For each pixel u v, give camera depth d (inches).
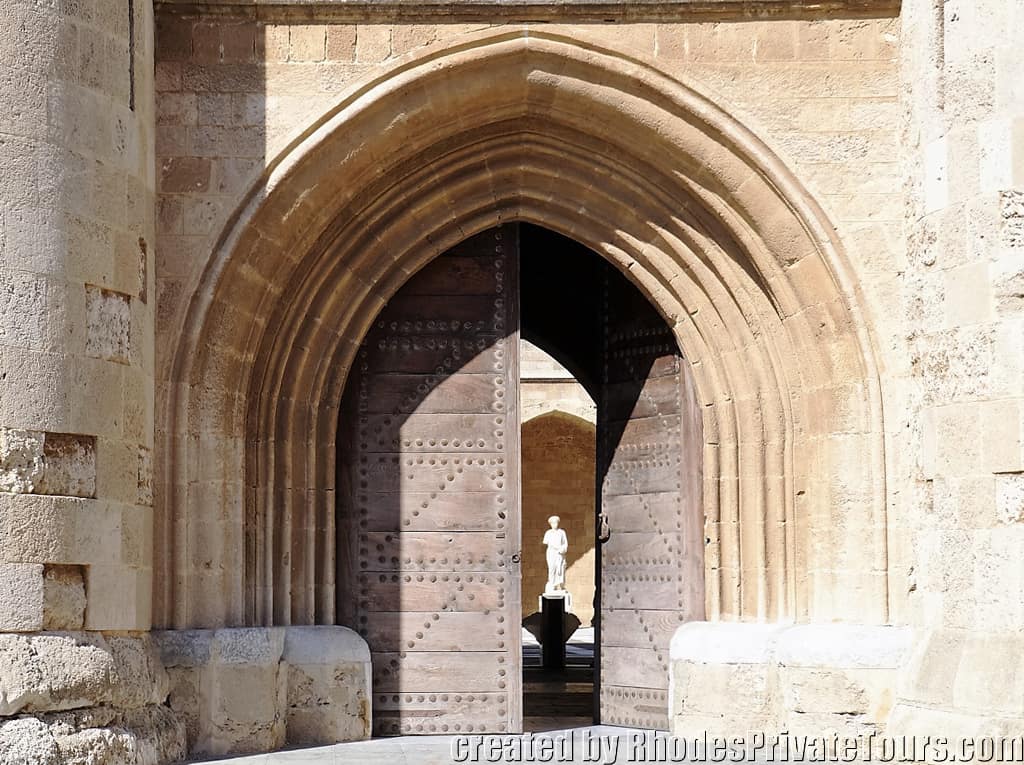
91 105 378.0
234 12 426.0
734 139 427.2
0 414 350.3
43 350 358.6
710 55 431.5
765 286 444.8
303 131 422.9
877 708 407.5
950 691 368.5
